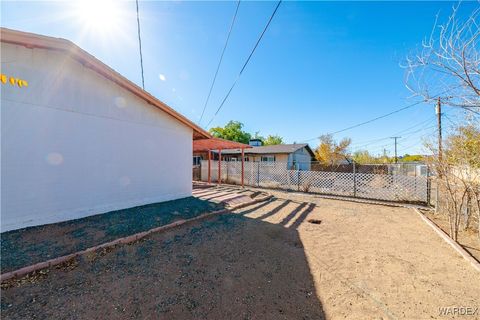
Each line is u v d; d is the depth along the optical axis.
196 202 6.67
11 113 3.72
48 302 2.03
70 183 4.50
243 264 2.94
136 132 5.89
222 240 3.79
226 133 33.81
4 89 3.65
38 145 4.04
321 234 4.25
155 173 6.46
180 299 2.15
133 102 5.80
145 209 5.54
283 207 6.68
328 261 3.08
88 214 4.79
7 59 3.71
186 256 3.12
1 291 2.16
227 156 23.47
